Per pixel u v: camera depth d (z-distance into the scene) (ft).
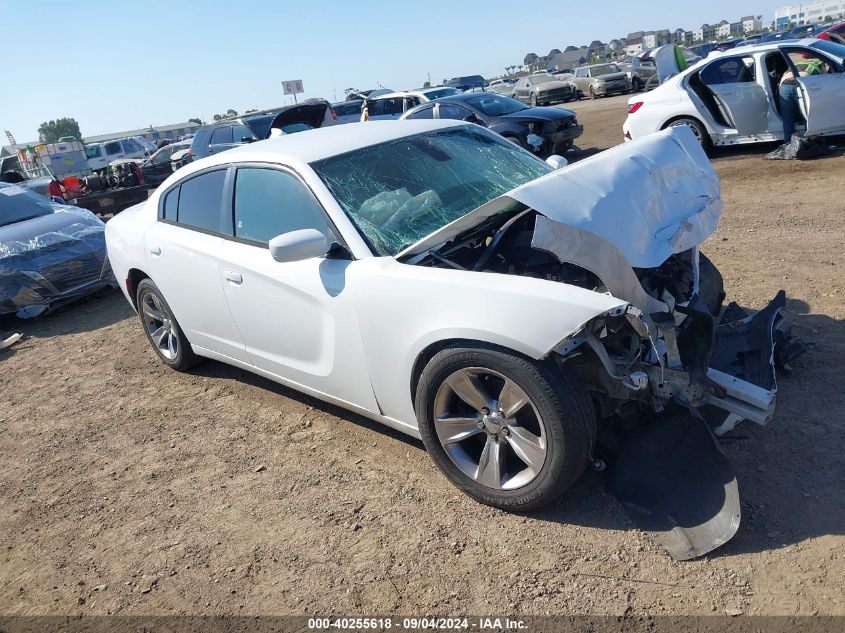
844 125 29.27
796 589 7.55
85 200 42.68
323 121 41.96
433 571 8.78
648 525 8.79
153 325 16.88
